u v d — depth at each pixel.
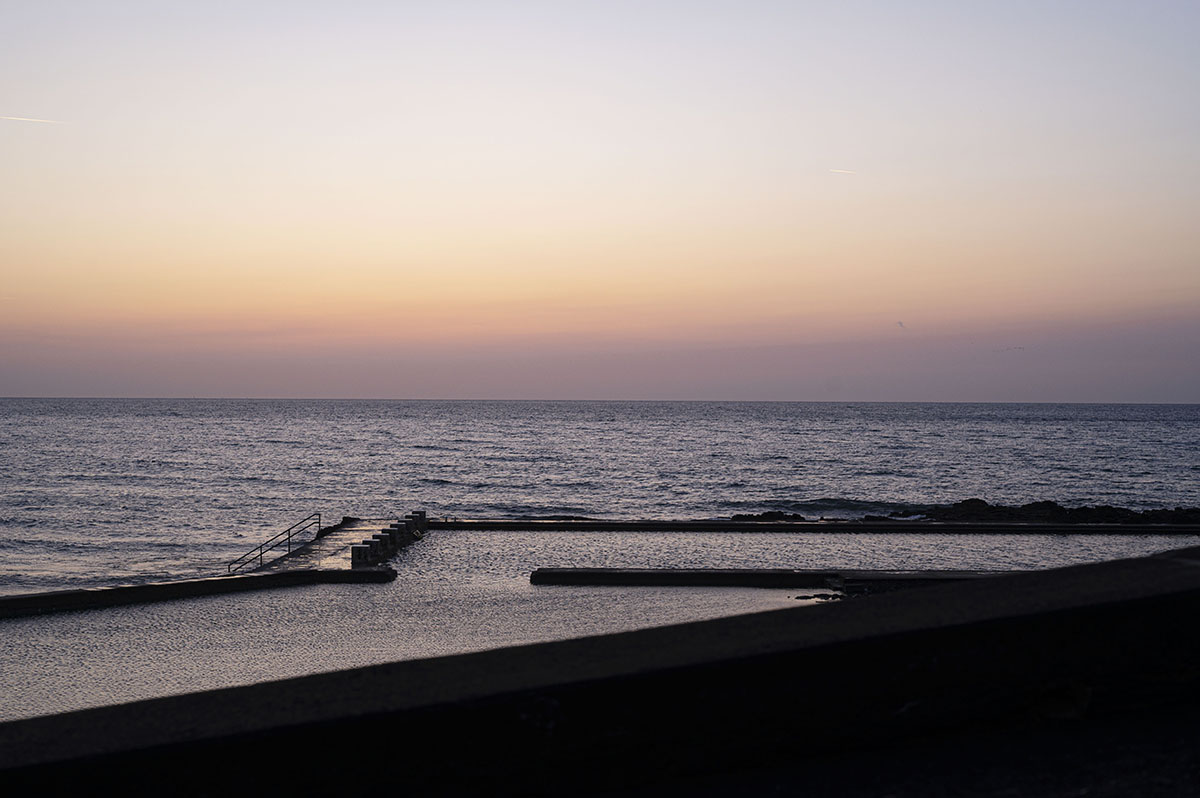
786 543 23.98
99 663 12.16
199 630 14.11
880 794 2.48
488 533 25.77
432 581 18.42
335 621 14.65
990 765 2.60
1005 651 2.78
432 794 2.44
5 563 27.02
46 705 10.32
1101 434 116.44
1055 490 53.91
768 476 61.88
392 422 150.75
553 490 53.22
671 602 16.00
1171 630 2.89
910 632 2.73
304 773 2.39
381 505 45.03
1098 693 2.83
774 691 2.64
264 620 14.79
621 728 2.54
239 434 110.19
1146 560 3.35
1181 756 2.60
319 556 20.61
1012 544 23.81
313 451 82.50
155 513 40.53
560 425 142.62
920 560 21.39
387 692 2.54
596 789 2.53
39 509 41.34
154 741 2.36
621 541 24.28
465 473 62.91
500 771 2.47
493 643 13.04
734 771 2.62
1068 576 3.18
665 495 51.09
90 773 2.32
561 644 2.87
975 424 149.00
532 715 2.48
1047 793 2.45
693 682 2.58
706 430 127.06
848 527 25.94
